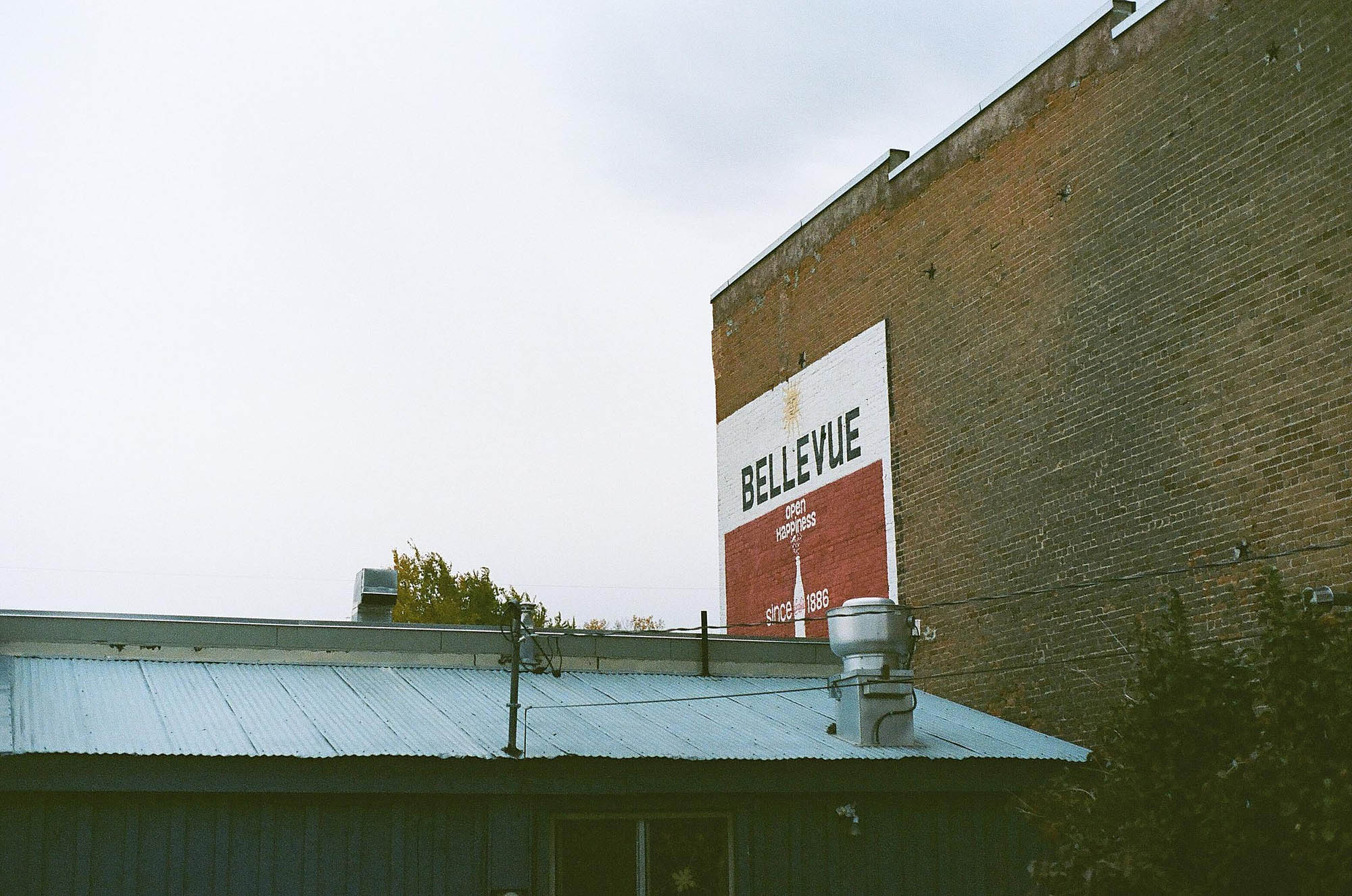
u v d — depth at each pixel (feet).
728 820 46.09
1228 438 51.60
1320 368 48.21
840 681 49.98
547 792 43.29
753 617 84.43
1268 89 51.08
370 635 54.39
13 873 37.60
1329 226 48.26
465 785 42.39
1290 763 33.12
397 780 41.57
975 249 66.28
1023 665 60.75
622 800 44.98
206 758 39.17
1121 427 56.54
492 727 46.06
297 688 48.96
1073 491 58.85
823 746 47.85
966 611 64.80
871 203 75.10
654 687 55.77
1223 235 52.49
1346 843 30.91
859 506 74.08
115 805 39.06
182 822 39.68
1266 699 35.50
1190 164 54.29
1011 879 48.29
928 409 68.85
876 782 46.98
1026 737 53.06
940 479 67.56
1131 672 54.70
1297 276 49.32
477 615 119.14
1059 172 61.26
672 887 45.19
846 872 46.57
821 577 77.36
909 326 71.00
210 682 48.24
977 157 66.74
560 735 45.88
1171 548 53.62
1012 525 62.23
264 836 40.47
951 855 47.85
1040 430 61.00
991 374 64.44
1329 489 47.50
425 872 41.98
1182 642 37.45
